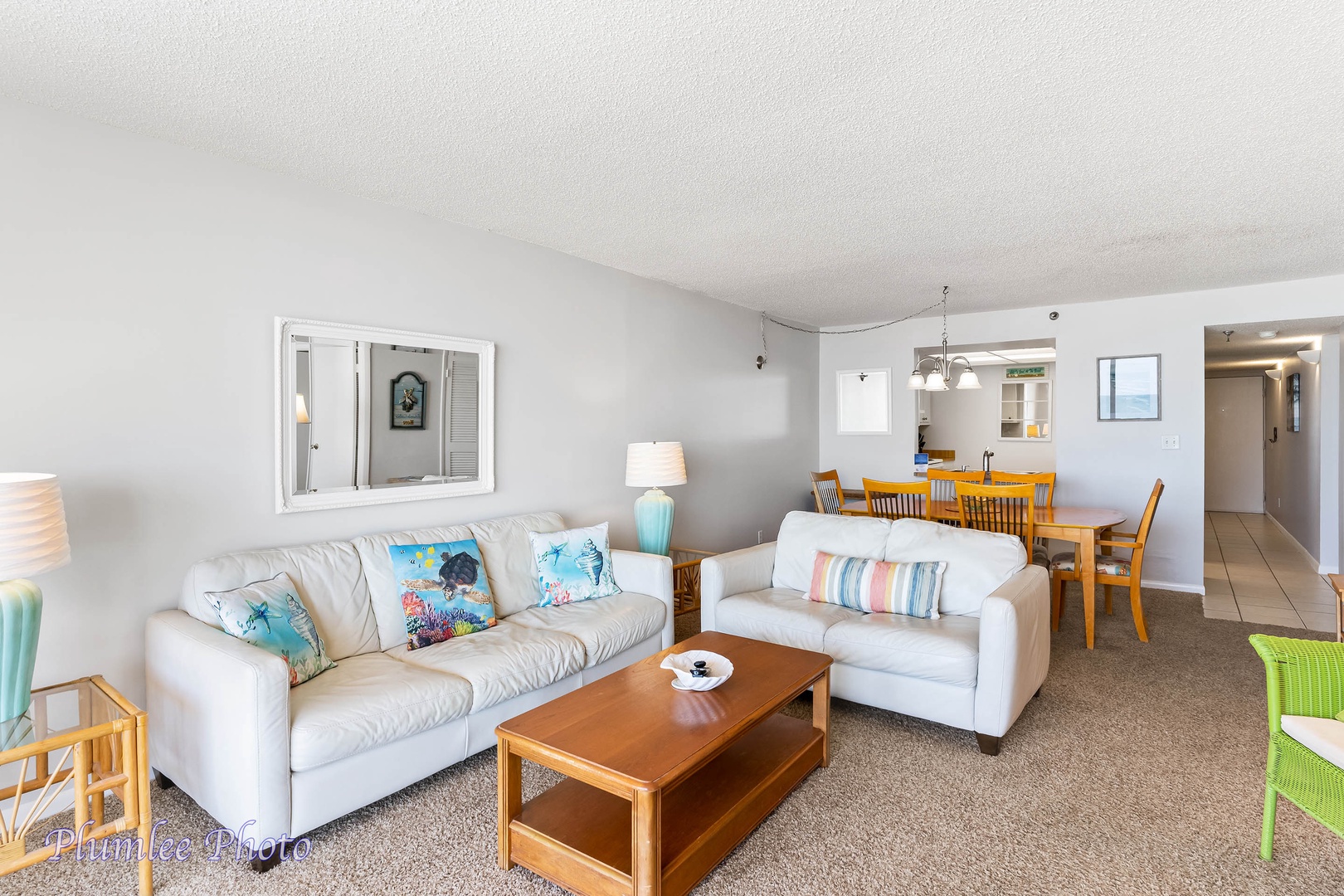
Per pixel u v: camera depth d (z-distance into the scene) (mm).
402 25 1711
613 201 3062
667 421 4816
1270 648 1889
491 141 2422
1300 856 1907
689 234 3584
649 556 3389
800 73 1954
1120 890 1768
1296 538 6965
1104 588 4836
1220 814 2123
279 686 1854
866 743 2629
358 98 2104
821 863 1883
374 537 2875
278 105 2150
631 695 2090
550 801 1993
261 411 2658
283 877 1836
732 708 1989
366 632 2641
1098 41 1785
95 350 2238
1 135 2053
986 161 2609
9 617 1725
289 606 2297
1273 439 8695
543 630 2826
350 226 2943
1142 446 5250
